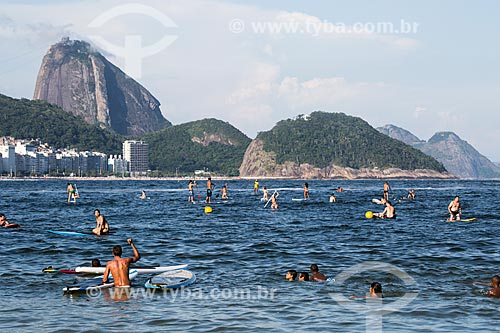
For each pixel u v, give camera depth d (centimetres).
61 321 1527
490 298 1758
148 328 1470
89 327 1476
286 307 1669
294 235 3394
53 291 1878
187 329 1461
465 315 1577
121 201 7512
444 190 13162
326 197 8519
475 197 8956
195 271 2231
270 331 1444
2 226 3784
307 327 1477
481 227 3816
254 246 2914
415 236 3316
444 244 2950
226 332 1438
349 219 4494
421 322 1516
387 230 3653
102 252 2750
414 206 6309
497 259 2461
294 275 2056
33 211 5619
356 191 11788
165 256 2611
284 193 10350
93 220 4534
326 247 2872
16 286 1947
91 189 13562
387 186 6931
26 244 2995
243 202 6994
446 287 1908
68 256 2631
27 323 1509
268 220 4428
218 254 2659
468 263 2366
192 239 3212
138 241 3134
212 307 1675
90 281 1961
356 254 2638
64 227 3928
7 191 11919
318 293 1839
